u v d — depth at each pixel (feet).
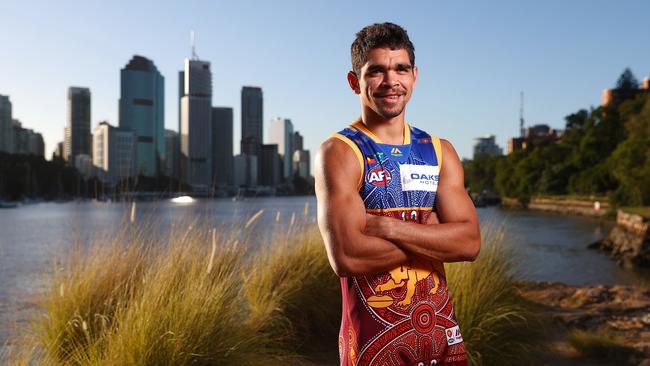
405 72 5.34
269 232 17.72
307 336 15.10
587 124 329.11
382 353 4.99
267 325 14.05
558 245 117.60
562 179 302.86
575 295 21.26
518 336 14.29
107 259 14.05
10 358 11.27
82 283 13.16
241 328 12.62
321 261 16.70
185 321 11.40
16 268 49.14
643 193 182.60
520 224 180.75
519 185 336.49
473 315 13.60
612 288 22.99
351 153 5.20
